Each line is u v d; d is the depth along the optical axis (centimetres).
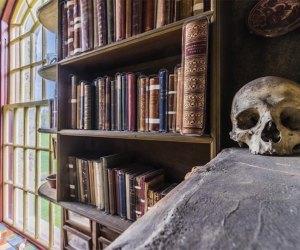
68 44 94
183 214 25
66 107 99
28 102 181
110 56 87
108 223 77
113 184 83
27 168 186
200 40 56
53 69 109
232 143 66
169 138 63
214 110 56
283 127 52
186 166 88
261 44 72
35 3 177
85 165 93
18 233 192
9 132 204
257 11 71
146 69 97
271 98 53
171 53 84
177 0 65
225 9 64
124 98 78
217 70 56
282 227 22
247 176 37
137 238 21
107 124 83
